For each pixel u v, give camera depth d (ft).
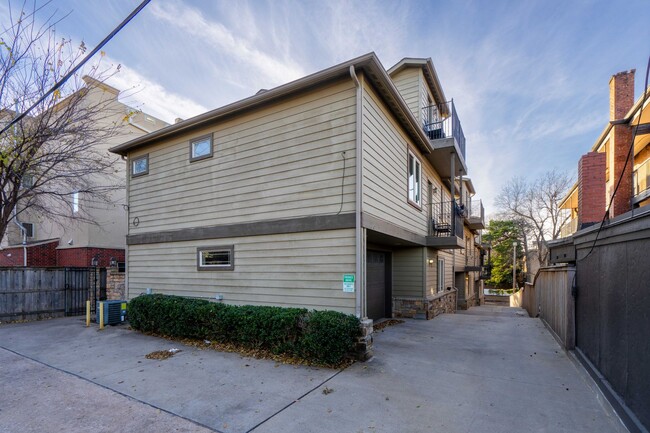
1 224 31.01
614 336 12.45
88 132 32.58
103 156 37.11
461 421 11.75
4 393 14.58
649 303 9.61
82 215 43.11
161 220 30.86
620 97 22.49
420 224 33.37
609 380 12.89
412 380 15.67
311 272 21.88
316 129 22.33
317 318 18.21
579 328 18.47
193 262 28.35
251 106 24.98
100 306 29.35
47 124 29.22
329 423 11.68
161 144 31.30
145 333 26.43
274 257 23.58
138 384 15.46
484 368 17.40
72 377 16.52
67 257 47.03
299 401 13.46
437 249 39.75
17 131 28.78
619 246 12.19
